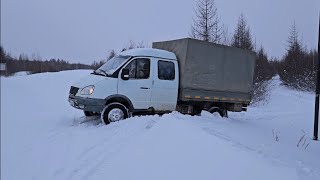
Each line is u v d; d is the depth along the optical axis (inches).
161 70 440.8
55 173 225.8
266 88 1173.7
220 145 247.9
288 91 1517.0
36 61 2068.2
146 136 294.7
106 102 407.5
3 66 1353.3
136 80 421.1
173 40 477.4
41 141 313.4
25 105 532.7
